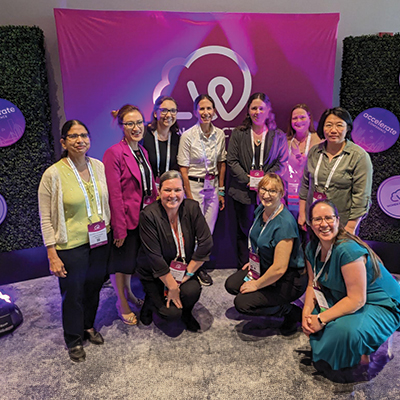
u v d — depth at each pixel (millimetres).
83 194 2293
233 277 2795
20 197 3408
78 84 3307
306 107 3191
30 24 3354
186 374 2270
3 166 3283
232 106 3494
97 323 2840
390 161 3445
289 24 3332
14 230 3459
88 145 2285
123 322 2836
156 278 2646
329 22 3334
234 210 3645
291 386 2150
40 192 2215
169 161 3111
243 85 3449
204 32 3312
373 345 2125
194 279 2650
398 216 3486
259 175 3115
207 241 2557
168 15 3256
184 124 3508
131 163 2555
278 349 2488
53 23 3371
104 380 2234
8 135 3201
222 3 3490
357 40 3336
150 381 2217
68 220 2289
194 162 3195
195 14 3273
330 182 2719
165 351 2492
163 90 3410
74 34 3205
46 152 3410
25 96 3229
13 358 2457
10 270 3521
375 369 2271
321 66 3438
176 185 2359
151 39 3289
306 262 2359
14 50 3127
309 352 2453
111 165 2488
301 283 2486
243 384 2174
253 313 2543
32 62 3195
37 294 3314
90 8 3393
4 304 2762
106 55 3281
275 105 3516
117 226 2504
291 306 2674
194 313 2941
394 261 3645
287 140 3311
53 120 3590
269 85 3467
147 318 2812
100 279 2518
